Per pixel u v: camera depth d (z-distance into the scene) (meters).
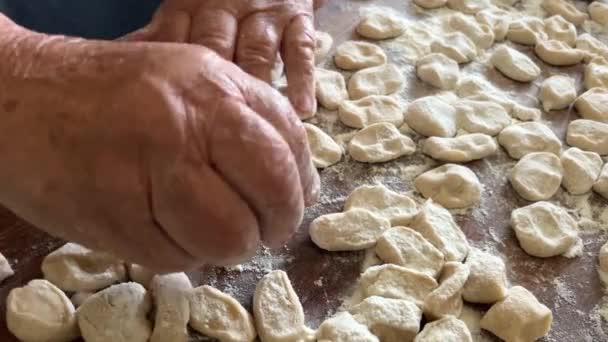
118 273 0.34
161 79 0.24
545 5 0.55
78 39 0.26
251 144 0.24
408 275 0.35
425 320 0.34
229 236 0.24
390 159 0.42
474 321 0.35
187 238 0.24
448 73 0.47
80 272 0.34
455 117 0.45
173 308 0.32
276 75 0.43
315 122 0.44
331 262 0.37
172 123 0.23
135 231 0.25
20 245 0.36
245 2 0.38
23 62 0.25
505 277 0.36
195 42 0.38
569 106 0.47
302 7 0.40
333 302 0.35
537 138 0.43
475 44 0.51
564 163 0.42
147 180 0.24
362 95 0.46
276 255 0.37
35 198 0.25
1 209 0.37
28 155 0.24
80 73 0.24
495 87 0.48
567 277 0.37
